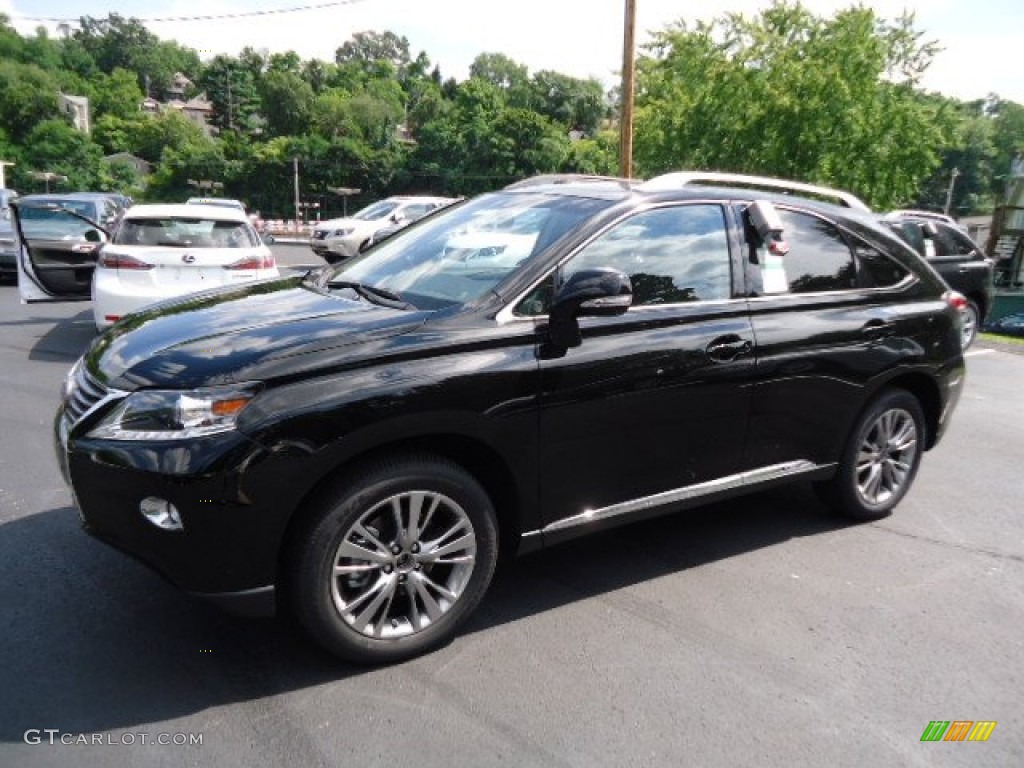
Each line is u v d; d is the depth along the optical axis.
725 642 3.35
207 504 2.67
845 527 4.62
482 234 3.75
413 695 2.91
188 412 2.71
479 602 3.30
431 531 3.17
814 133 21.08
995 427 7.25
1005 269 26.62
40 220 13.17
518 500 3.29
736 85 21.50
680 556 4.14
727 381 3.73
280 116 106.31
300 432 2.74
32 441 5.44
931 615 3.66
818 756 2.70
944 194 81.06
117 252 7.94
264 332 3.06
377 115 106.56
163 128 108.00
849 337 4.17
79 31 160.62
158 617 3.32
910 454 4.73
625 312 3.46
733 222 3.92
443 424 2.99
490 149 87.75
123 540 2.80
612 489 3.54
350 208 88.75
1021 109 84.31
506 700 2.91
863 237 4.43
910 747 2.77
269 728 2.71
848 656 3.29
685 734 2.77
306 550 2.83
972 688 3.12
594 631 3.39
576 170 87.44
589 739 2.72
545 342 3.24
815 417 4.15
